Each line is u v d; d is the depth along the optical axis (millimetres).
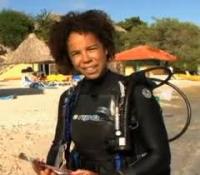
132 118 2668
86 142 2783
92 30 2777
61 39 2885
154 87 2879
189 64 65812
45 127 15945
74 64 2854
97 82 2822
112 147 2682
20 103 25000
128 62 52688
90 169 2771
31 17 88438
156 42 67625
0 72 58188
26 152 11734
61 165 2973
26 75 41781
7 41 86562
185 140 14445
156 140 2602
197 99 34344
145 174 2551
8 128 15641
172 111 23234
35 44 49688
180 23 68438
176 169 10844
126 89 2693
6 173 9602
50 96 29781
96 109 2764
